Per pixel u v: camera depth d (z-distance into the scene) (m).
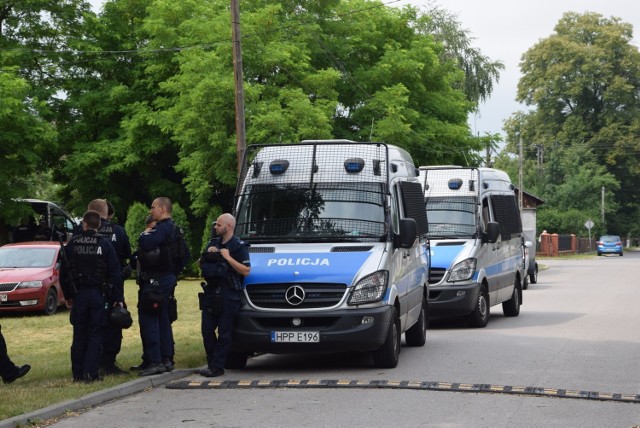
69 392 10.34
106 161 40.41
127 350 14.61
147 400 10.33
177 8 37.44
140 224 36.56
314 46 37.88
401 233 12.75
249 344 12.07
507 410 9.50
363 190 13.38
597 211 89.94
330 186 13.45
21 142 36.72
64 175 42.38
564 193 89.44
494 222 18.69
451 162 41.53
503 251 20.44
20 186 37.56
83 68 41.81
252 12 35.66
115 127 41.53
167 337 12.04
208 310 11.98
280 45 33.97
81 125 40.44
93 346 11.22
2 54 39.78
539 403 9.92
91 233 11.30
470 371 12.34
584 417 9.14
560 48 96.31
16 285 21.95
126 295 28.16
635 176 97.50
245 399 10.28
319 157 13.76
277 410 9.59
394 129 36.44
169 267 11.84
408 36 42.62
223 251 11.87
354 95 39.25
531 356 13.90
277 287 12.06
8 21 40.97
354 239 12.91
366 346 12.03
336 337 11.91
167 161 41.66
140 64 39.97
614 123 94.00
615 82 93.19
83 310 11.23
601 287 32.72
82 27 41.12
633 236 108.12
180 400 10.29
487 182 20.30
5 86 35.53
